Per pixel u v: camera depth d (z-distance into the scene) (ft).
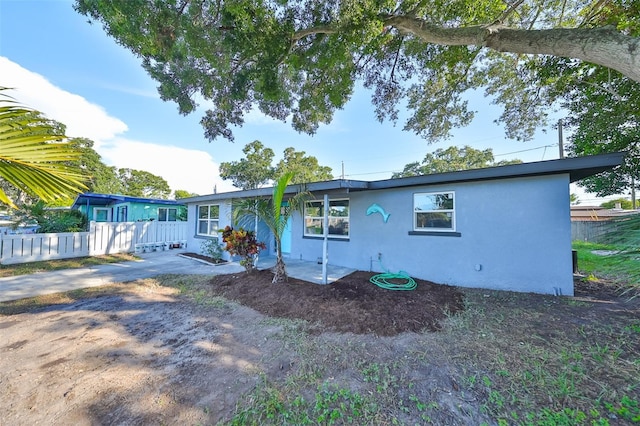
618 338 10.42
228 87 21.33
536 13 20.88
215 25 16.01
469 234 18.92
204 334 11.70
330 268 24.76
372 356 9.76
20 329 12.12
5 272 23.82
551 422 6.49
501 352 9.77
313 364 9.29
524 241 17.11
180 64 18.15
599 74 21.72
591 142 27.22
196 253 35.12
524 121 28.96
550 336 10.87
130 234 37.32
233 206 23.85
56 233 30.32
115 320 13.25
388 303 14.67
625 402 7.02
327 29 17.43
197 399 7.56
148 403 7.36
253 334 11.67
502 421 6.62
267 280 19.70
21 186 5.11
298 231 30.22
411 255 21.47
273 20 15.53
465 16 18.56
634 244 6.21
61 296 17.11
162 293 17.93
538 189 16.74
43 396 7.59
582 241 44.16
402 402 7.39
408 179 20.21
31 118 5.17
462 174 17.97
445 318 13.01
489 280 18.12
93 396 7.59
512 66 24.88
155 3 13.70
